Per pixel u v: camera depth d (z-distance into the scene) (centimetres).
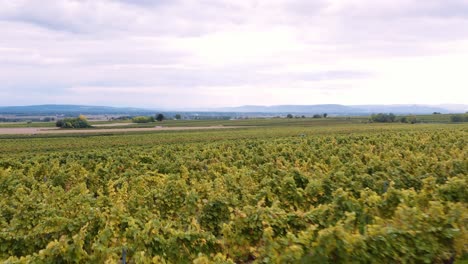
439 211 868
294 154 2356
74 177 1806
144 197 1240
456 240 831
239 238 931
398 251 788
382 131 6116
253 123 11450
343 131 6525
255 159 2188
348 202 1018
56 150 4406
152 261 782
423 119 11344
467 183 1238
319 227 957
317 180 1302
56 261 760
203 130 8212
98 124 11781
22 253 909
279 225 934
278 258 733
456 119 10688
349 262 739
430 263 831
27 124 12212
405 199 1068
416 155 2047
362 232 995
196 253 876
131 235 888
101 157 2820
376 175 1462
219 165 1934
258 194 1226
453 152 2100
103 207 1148
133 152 2959
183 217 1131
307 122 11456
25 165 2338
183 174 1739
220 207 1130
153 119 13325
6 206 1144
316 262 729
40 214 1074
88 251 924
